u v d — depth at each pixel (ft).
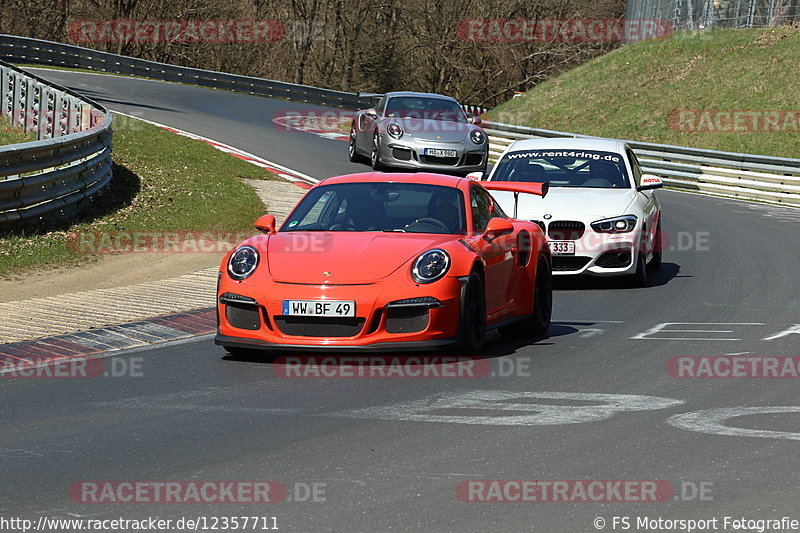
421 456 55.72
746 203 248.93
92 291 115.96
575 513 46.78
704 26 505.66
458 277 81.71
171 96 408.05
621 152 142.31
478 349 85.10
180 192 190.19
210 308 106.73
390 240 85.61
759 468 53.83
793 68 422.00
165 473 52.70
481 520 45.78
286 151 277.03
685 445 58.29
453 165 228.43
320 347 79.51
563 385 74.43
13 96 246.27
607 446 57.98
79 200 163.63
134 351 86.74
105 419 64.23
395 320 80.12
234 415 65.10
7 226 144.66
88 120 209.67
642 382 75.72
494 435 60.08
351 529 44.57
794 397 71.15
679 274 141.90
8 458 55.57
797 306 115.24
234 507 47.37
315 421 63.41
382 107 243.81
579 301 120.06
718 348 90.02
